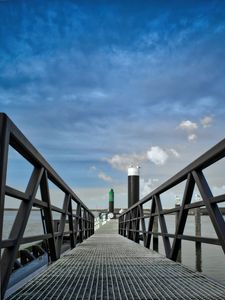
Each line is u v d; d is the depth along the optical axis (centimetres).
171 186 556
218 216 355
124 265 498
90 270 450
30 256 608
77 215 927
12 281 409
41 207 468
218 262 1093
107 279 389
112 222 3180
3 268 303
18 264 502
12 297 305
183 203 476
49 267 477
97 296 313
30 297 306
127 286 354
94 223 1906
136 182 2241
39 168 397
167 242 612
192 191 461
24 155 354
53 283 366
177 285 357
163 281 378
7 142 271
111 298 307
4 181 265
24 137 326
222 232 342
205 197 373
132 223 1182
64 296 311
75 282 372
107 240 1143
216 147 329
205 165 378
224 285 358
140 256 618
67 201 667
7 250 311
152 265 496
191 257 1223
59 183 577
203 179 392
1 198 260
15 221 330
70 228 816
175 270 452
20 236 321
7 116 271
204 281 379
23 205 343
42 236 437
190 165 420
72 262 531
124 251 718
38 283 365
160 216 638
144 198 852
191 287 349
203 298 307
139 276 408
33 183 374
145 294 322
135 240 1108
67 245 940
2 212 264
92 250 741
